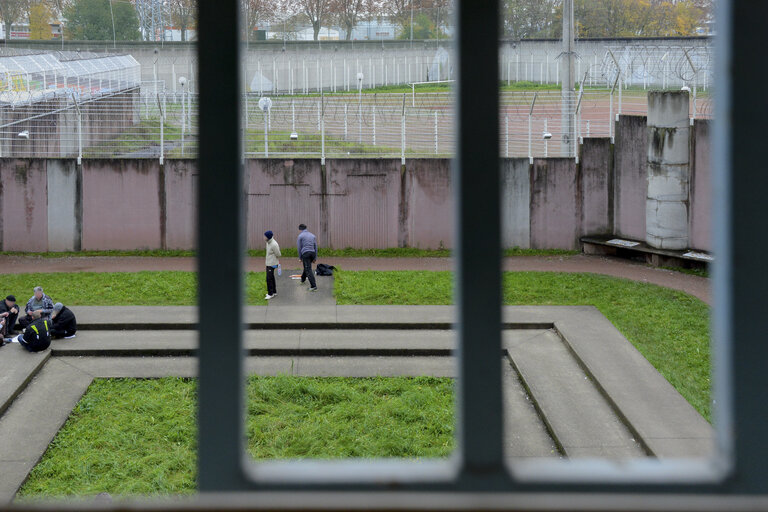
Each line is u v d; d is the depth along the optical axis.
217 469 2.04
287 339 19.17
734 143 1.99
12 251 28.25
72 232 28.33
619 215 28.12
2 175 27.95
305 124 37.50
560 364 17.77
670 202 25.59
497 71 2.01
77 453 13.98
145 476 13.27
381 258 27.98
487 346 2.04
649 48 33.94
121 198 28.28
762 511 1.80
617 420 14.91
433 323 20.02
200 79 2.01
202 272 2.03
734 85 1.99
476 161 2.03
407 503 1.85
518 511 1.82
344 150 33.28
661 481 1.99
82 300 21.98
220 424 2.04
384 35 64.56
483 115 2.02
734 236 2.00
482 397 2.04
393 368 17.98
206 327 2.04
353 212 28.52
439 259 27.91
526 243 28.56
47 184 28.08
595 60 41.34
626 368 17.00
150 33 54.38
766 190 1.99
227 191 2.03
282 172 28.20
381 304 21.73
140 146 31.58
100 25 63.94
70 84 36.94
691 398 15.41
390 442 14.33
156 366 18.08
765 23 1.97
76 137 32.34
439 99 43.84
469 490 2.02
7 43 49.88
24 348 18.34
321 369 17.86
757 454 1.99
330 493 1.94
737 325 2.01
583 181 28.30
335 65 50.34
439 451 14.08
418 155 30.05
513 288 23.38
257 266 26.33
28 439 14.36
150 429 15.00
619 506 1.82
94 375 17.47
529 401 16.23
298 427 15.10
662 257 25.98
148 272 25.39
